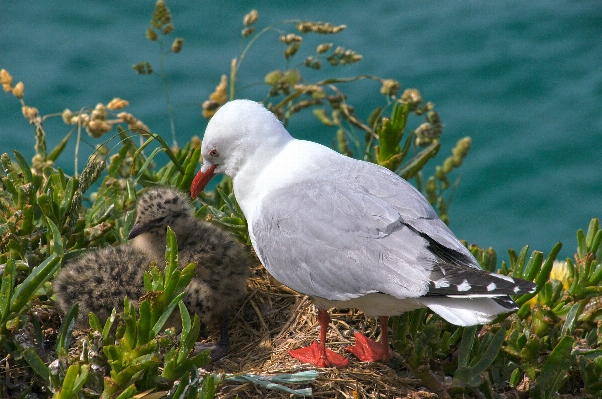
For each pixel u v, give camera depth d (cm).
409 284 912
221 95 1434
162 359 899
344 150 1453
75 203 1102
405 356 1042
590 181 2392
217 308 1073
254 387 959
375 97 2548
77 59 2647
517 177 2411
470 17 2900
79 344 991
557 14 2877
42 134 1309
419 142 1384
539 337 1060
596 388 1006
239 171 1107
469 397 1009
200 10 2844
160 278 891
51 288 1063
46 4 2903
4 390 921
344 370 996
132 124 1320
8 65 2612
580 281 1101
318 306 1023
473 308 888
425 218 965
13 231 1053
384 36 2825
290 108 1442
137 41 2736
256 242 1041
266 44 2730
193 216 1174
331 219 971
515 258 1165
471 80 2692
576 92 2620
